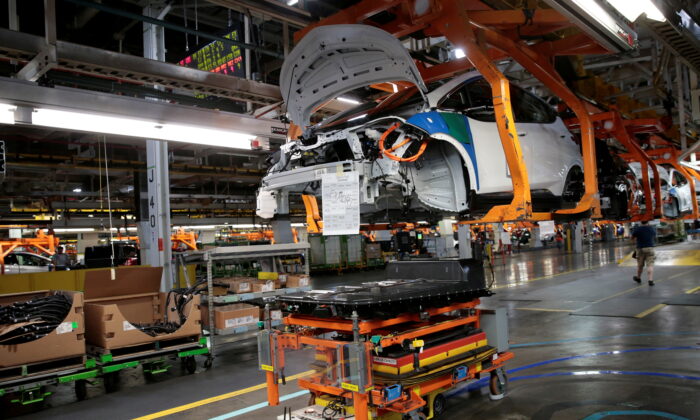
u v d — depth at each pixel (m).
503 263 21.41
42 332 5.08
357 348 3.38
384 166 4.96
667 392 4.37
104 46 12.42
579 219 5.70
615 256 23.14
